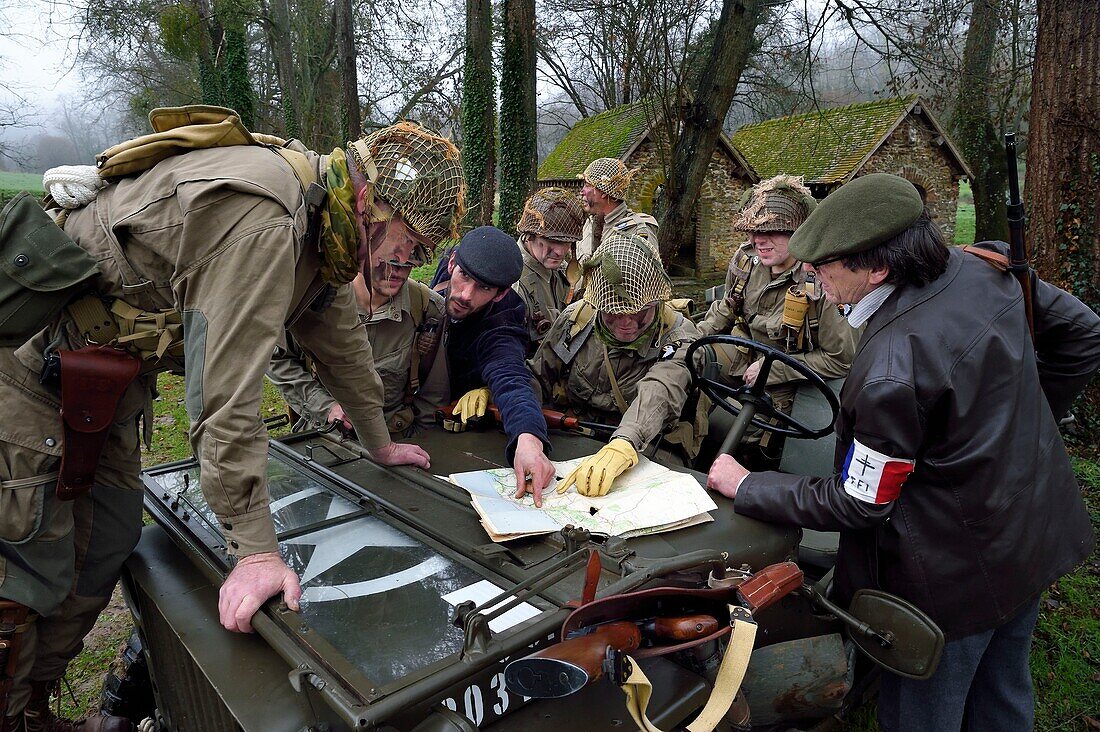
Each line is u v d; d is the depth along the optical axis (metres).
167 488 2.07
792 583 1.46
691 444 2.83
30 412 1.54
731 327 3.40
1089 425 4.55
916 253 1.64
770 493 1.82
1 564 1.56
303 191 1.50
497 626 1.34
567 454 2.30
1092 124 4.38
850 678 1.98
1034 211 4.73
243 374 1.37
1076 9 4.36
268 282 1.37
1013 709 1.94
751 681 1.76
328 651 1.23
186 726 1.68
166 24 14.78
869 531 1.82
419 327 2.54
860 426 1.66
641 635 1.30
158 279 1.50
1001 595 1.71
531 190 10.29
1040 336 1.93
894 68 9.88
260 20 15.97
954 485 1.67
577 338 2.80
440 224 1.77
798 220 2.93
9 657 1.58
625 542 1.66
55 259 1.43
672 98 8.50
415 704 1.09
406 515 1.78
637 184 12.61
